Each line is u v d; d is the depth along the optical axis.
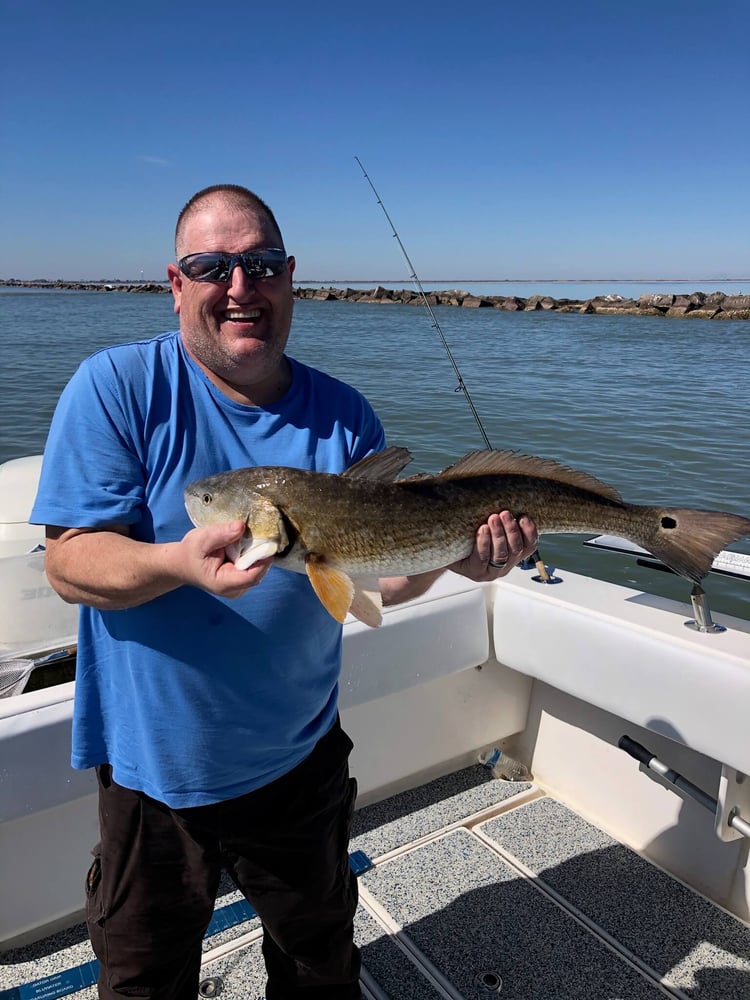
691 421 14.21
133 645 1.95
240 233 1.94
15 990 2.61
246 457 2.06
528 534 2.27
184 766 1.98
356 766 3.52
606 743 3.50
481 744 3.89
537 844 3.42
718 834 2.81
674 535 2.50
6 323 38.94
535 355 26.42
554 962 2.82
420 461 11.12
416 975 2.76
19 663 2.82
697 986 2.72
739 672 2.68
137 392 1.94
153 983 2.11
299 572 2.07
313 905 2.21
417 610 3.36
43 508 1.84
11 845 2.63
